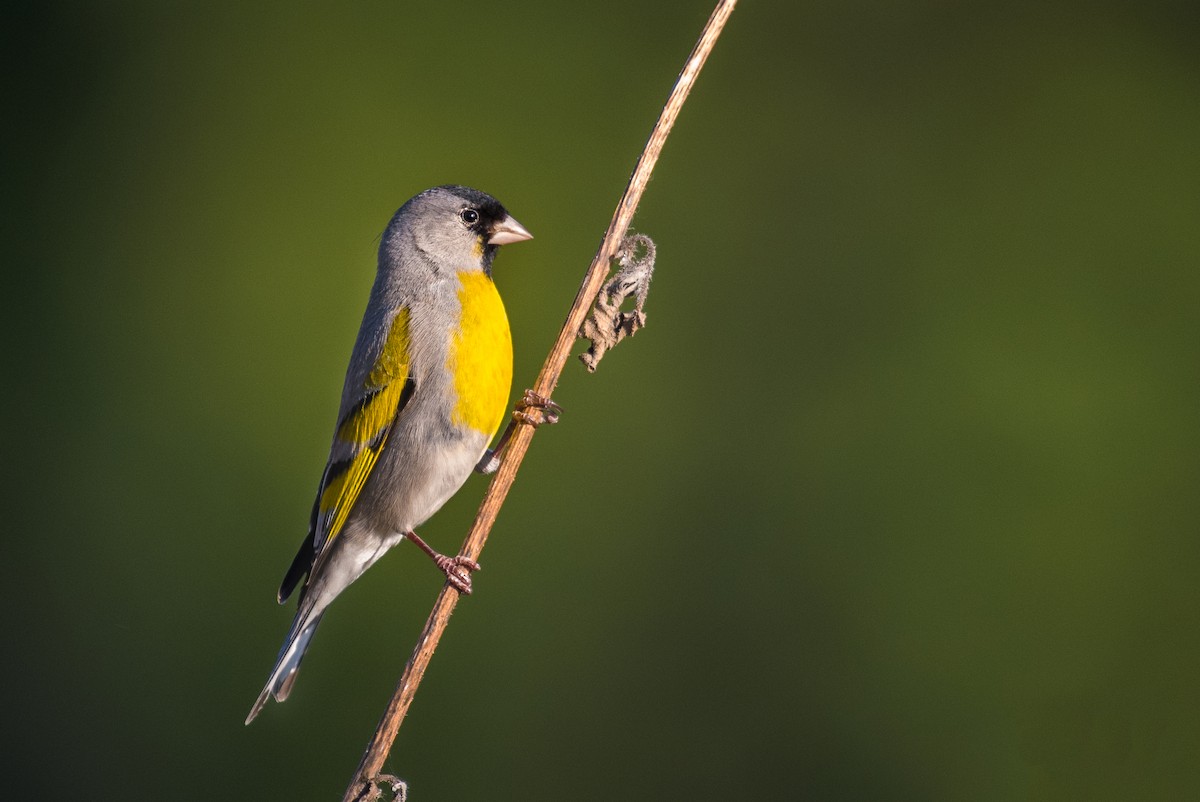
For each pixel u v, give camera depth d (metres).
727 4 8.67
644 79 16.78
